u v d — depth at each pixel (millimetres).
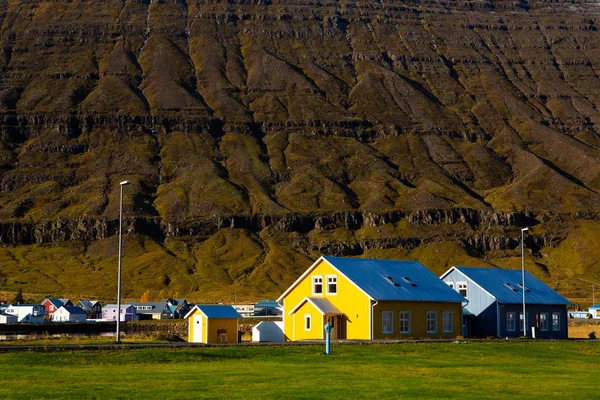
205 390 65812
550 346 117375
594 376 82000
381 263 142500
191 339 131250
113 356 86688
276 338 136250
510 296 149875
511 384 73750
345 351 99812
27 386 66375
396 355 97688
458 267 153875
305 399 62031
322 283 134375
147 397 61969
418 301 133000
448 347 108500
